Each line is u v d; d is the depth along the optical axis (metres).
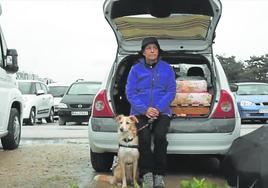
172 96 5.70
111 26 6.35
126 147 5.53
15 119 9.03
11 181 6.02
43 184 5.85
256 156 5.15
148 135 5.60
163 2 5.97
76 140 10.58
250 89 17.25
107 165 6.68
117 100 6.38
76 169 6.90
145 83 5.73
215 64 6.32
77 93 17.02
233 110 5.97
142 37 6.69
